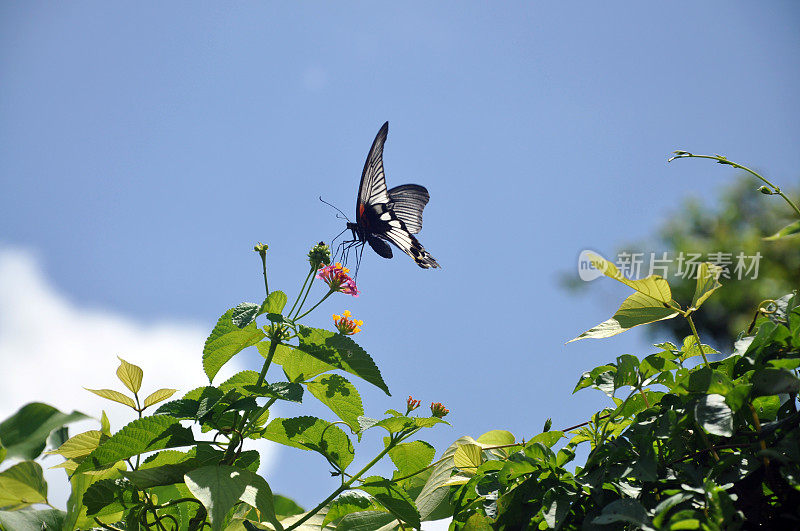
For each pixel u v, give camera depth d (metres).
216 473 2.45
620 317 2.46
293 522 2.54
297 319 2.52
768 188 2.47
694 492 2.40
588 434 2.49
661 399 2.45
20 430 2.46
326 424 2.52
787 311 2.46
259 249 2.52
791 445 2.40
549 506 2.43
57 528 2.46
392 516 2.52
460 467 2.53
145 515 2.49
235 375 2.51
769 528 2.41
